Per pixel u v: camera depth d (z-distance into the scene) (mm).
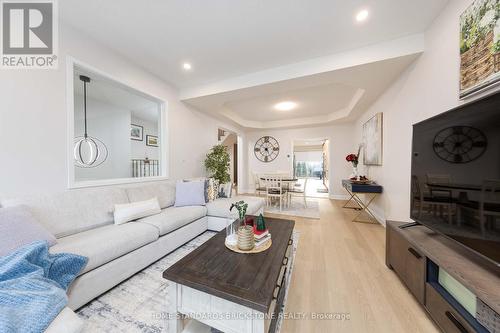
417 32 2090
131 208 2164
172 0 1699
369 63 2318
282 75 2785
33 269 1045
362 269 1921
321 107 4672
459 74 1549
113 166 4320
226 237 1620
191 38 2221
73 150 2062
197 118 4121
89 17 1905
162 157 3326
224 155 4445
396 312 1371
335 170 5707
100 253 1477
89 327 1229
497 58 1228
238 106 4617
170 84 3393
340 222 3441
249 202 3299
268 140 6559
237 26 2025
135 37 2207
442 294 1183
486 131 1049
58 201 1793
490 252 1017
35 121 1792
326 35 2146
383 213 3217
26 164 1733
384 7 1760
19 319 759
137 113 4902
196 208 2787
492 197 1013
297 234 2865
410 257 1519
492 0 1258
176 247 2311
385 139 3086
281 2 1718
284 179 4430
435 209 1457
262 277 1080
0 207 1553
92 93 3650
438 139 1436
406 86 2412
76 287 1316
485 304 916
